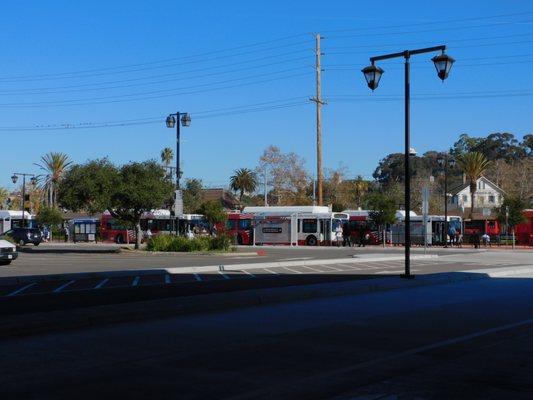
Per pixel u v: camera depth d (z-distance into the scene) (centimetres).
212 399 700
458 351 978
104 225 6291
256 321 1291
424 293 1870
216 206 5500
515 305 1576
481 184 9556
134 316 1292
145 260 3362
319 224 5447
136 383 770
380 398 705
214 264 2983
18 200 10350
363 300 1680
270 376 807
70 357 926
